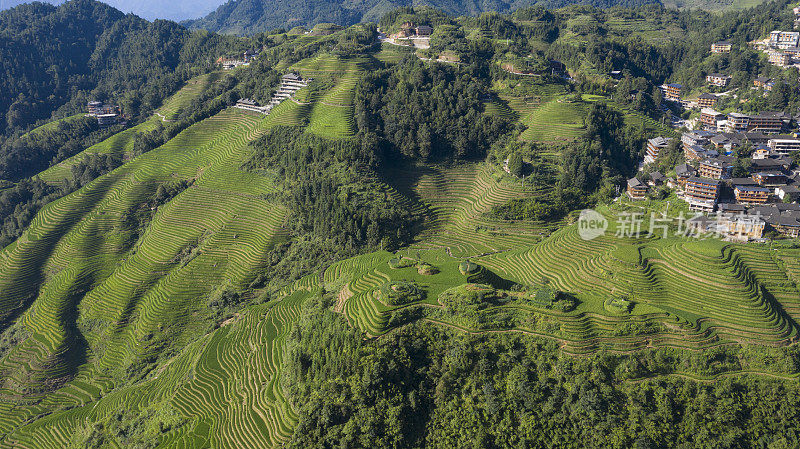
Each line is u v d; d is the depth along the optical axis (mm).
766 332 79688
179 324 116125
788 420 70188
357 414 72500
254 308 110875
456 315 80812
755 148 134125
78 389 107625
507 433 70500
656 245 104375
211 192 150875
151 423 87125
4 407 105750
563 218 134000
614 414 69812
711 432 68750
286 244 131500
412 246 128750
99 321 120562
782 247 99062
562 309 79938
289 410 76938
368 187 137875
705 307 86125
